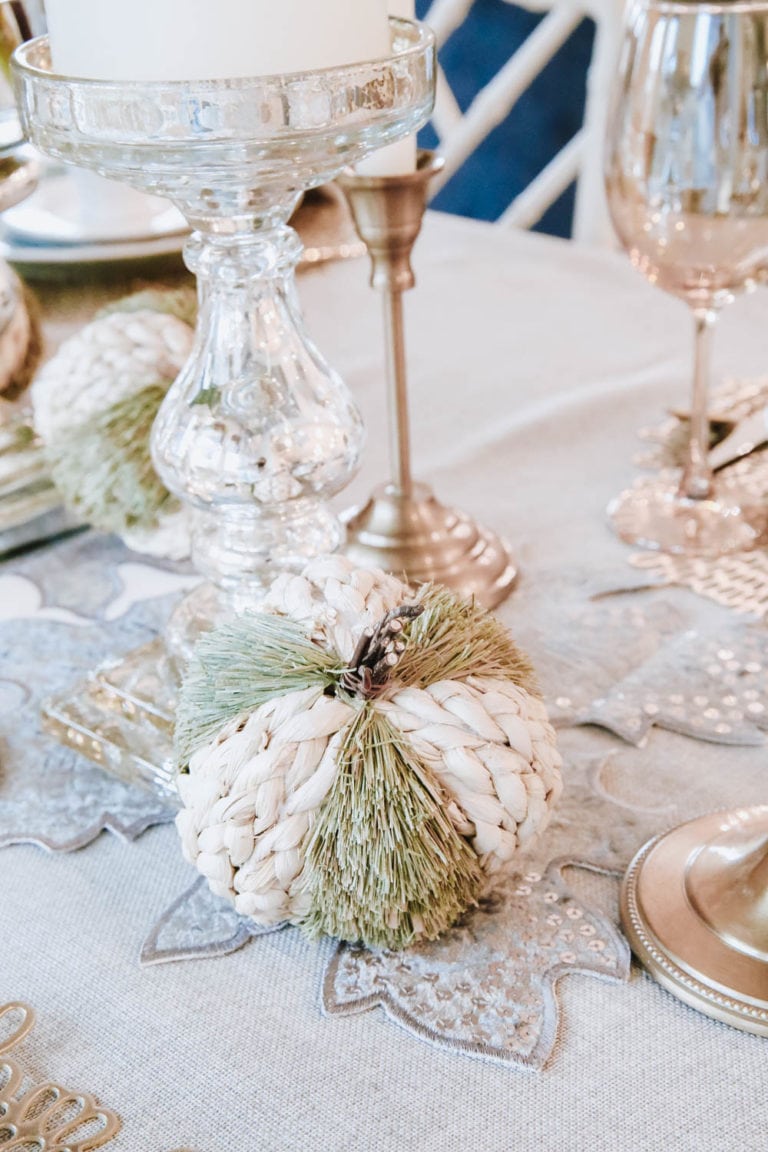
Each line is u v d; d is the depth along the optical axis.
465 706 0.59
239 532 0.73
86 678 0.74
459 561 0.79
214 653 0.61
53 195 1.04
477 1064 0.57
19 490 0.87
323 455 0.70
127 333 0.85
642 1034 0.57
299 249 0.69
